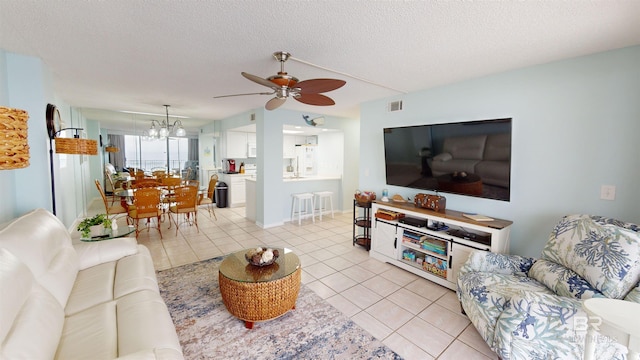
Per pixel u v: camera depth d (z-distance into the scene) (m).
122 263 2.22
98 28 1.88
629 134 2.05
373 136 4.01
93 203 6.55
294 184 5.61
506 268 2.21
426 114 3.34
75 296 1.73
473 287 1.97
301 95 2.36
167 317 1.58
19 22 1.79
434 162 3.07
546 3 1.51
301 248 3.94
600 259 1.60
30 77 2.42
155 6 1.59
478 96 2.86
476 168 2.70
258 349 1.90
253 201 5.37
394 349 1.92
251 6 1.59
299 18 1.72
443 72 2.72
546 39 1.96
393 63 2.48
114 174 6.32
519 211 2.63
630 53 2.03
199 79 3.09
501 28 1.81
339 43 2.08
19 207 2.42
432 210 3.05
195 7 1.60
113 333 1.40
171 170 6.80
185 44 2.13
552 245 2.04
